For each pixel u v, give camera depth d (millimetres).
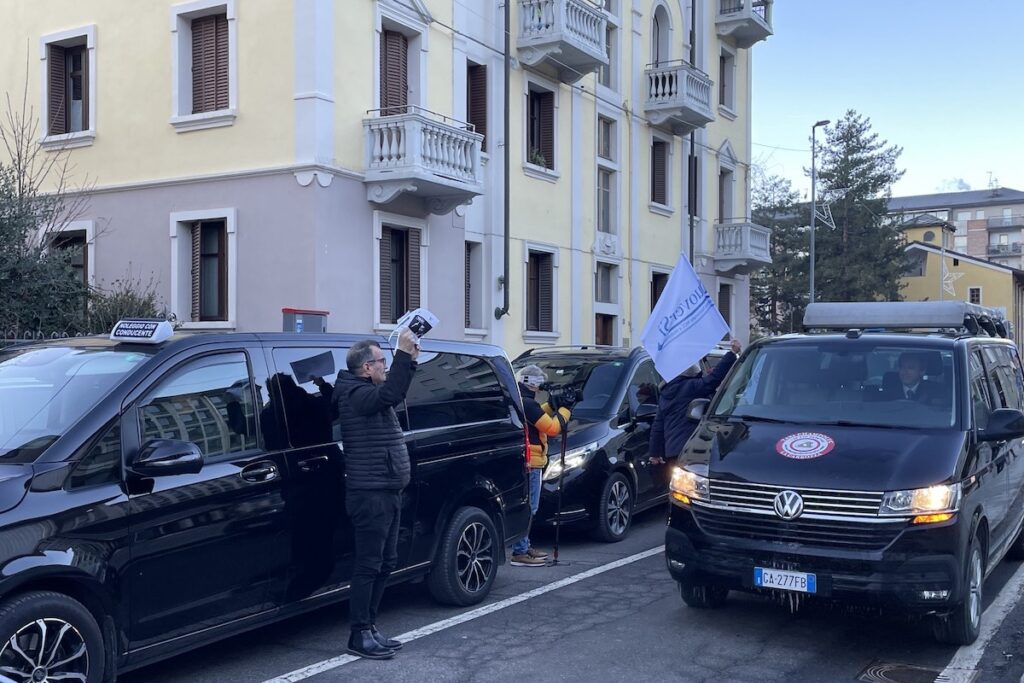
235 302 14844
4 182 11719
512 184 18656
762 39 28594
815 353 7262
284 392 5719
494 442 7254
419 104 16250
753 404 7066
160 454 4730
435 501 6637
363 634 5738
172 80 15344
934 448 5969
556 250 19984
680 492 6285
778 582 5758
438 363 7016
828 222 45938
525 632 6332
